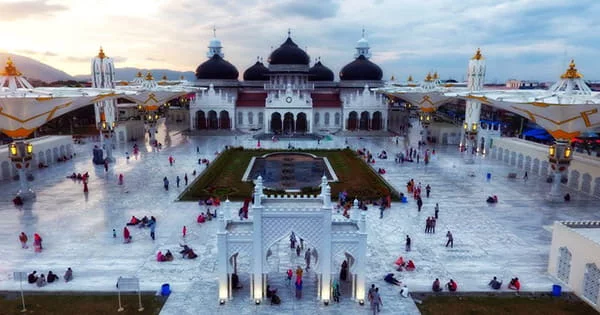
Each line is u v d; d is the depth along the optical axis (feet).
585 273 86.58
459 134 285.84
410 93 272.92
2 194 159.33
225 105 336.70
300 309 82.12
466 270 100.32
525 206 150.00
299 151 248.11
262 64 403.34
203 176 182.91
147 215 136.36
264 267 83.51
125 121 306.96
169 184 174.81
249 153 243.81
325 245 81.56
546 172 192.85
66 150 231.30
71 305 83.25
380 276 96.73
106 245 112.57
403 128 351.25
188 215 136.56
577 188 172.35
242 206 145.48
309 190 161.58
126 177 186.29
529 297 88.28
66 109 168.86
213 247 111.65
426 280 95.09
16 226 126.11
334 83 399.24
